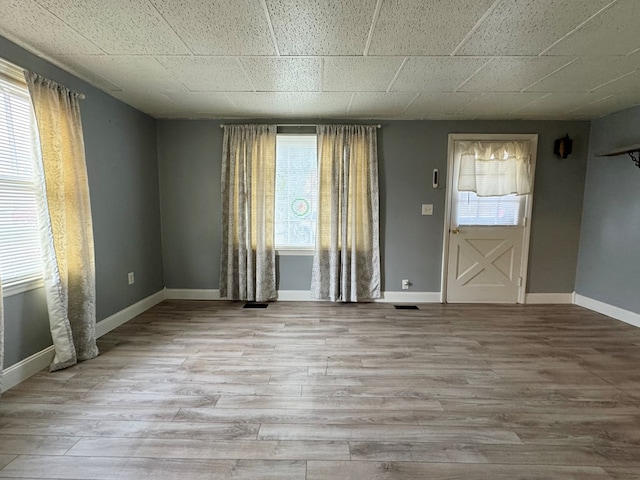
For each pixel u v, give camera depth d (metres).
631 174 3.40
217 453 1.58
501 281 4.11
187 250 4.12
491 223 4.05
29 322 2.26
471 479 1.44
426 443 1.66
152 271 3.88
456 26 1.90
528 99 3.16
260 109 3.54
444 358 2.60
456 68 2.47
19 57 2.15
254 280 4.04
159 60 2.36
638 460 1.56
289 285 4.13
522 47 2.14
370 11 1.75
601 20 1.82
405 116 3.79
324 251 4.02
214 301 4.08
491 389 2.16
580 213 4.00
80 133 2.54
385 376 2.31
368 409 1.93
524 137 3.89
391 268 4.09
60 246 2.35
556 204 3.99
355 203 3.91
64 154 2.43
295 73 2.58
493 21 1.84
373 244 4.02
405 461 1.54
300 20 1.85
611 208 3.62
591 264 3.87
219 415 1.86
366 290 4.08
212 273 4.15
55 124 2.31
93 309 2.61
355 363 2.50
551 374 2.36
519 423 1.82
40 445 1.62
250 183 3.91
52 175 2.29
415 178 3.98
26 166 2.24
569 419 1.86
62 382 2.20
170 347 2.76
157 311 3.70
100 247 2.99
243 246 3.98
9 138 2.11
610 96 3.07
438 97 3.12
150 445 1.62
